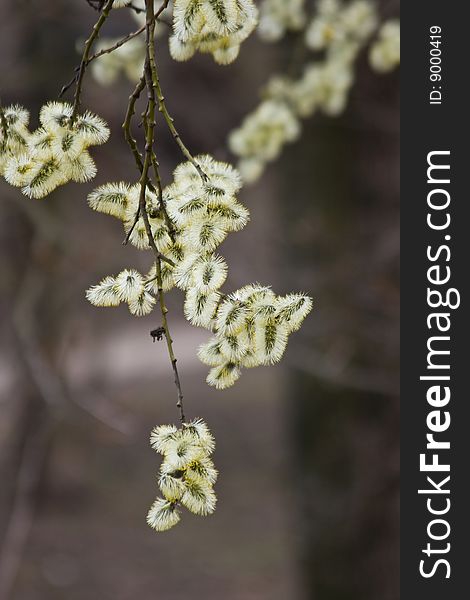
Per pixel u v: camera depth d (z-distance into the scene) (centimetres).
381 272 489
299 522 544
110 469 1042
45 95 614
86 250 545
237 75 665
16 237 690
